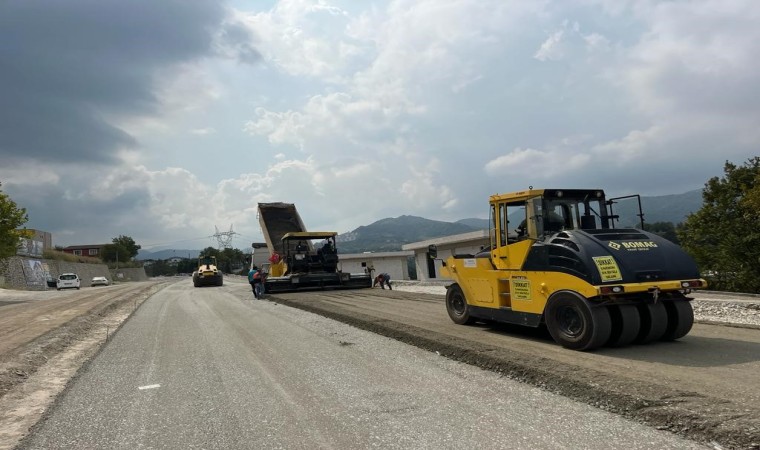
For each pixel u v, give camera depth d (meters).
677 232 21.86
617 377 6.01
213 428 5.18
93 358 9.04
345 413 5.46
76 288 46.66
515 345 8.64
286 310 16.09
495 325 11.05
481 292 10.42
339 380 6.84
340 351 8.85
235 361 8.32
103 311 17.73
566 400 5.63
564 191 9.41
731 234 19.56
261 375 7.30
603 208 9.77
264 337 10.66
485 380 6.60
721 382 5.86
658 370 6.54
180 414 5.68
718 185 20.58
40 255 57.41
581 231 8.60
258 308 17.28
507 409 5.39
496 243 10.04
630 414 5.02
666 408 4.89
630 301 8.10
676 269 8.34
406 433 4.80
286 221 30.83
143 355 9.16
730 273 20.02
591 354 7.78
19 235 29.77
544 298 8.78
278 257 26.91
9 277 45.09
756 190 18.23
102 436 5.07
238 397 6.24
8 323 14.71
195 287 39.50
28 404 6.43
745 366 6.69
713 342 8.48
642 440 4.42
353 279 24.97
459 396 5.93
